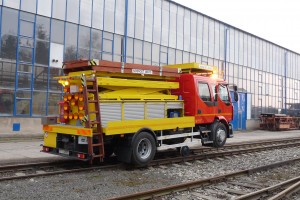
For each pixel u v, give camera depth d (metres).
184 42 30.05
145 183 8.52
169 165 11.03
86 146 9.51
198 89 12.40
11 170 9.18
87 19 23.02
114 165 10.25
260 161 12.77
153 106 10.82
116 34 24.75
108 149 11.07
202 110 12.53
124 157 10.04
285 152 15.81
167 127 11.05
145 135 10.31
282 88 45.16
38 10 20.72
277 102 43.81
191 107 12.20
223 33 34.66
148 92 10.95
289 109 46.50
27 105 20.31
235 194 7.79
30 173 9.16
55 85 21.58
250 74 38.72
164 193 7.39
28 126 20.27
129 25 25.48
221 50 34.31
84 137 9.27
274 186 8.06
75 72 10.05
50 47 21.30
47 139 10.41
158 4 27.73
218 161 12.38
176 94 12.47
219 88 13.61
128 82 10.14
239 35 36.97
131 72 10.27
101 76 9.70
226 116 13.88
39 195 7.06
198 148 14.92
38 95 20.81
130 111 10.07
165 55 28.34
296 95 48.84
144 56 26.59
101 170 9.83
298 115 41.94
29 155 11.90
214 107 13.16
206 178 8.59
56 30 21.58
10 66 19.62
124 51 25.09
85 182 8.32
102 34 23.92
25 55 20.25
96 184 8.16
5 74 19.41
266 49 41.75
